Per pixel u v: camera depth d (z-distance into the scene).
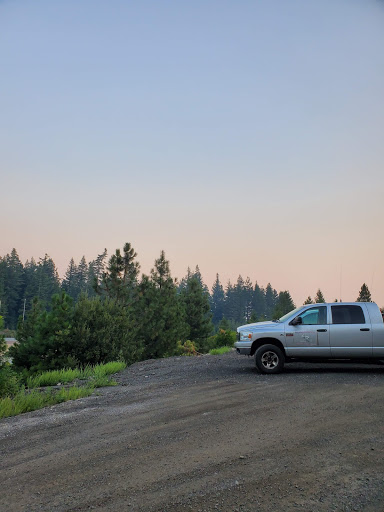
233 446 6.20
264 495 4.66
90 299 22.78
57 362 18.94
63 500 4.75
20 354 19.64
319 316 12.23
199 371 13.80
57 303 20.39
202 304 41.75
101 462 5.84
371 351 11.80
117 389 11.89
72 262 145.75
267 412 7.96
